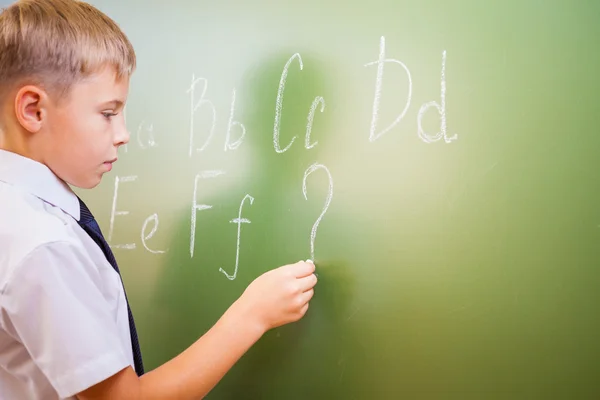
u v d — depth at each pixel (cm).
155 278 85
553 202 64
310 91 75
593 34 63
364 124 72
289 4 77
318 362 75
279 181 77
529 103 65
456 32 68
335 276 74
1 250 49
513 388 66
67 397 49
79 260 52
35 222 51
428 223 69
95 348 49
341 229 73
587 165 63
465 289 67
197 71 83
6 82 53
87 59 53
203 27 83
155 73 86
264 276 68
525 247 65
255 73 79
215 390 82
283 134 77
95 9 60
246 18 80
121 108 60
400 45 70
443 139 68
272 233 78
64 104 53
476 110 67
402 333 71
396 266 71
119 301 65
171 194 85
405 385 71
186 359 58
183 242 84
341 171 73
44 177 58
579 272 63
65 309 48
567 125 63
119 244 88
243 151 80
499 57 66
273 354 78
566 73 63
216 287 81
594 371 63
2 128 56
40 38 51
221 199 81
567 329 64
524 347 65
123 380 52
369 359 72
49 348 48
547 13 64
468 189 67
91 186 59
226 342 61
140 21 88
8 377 55
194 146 83
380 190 71
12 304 47
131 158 87
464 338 68
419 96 69
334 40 74
